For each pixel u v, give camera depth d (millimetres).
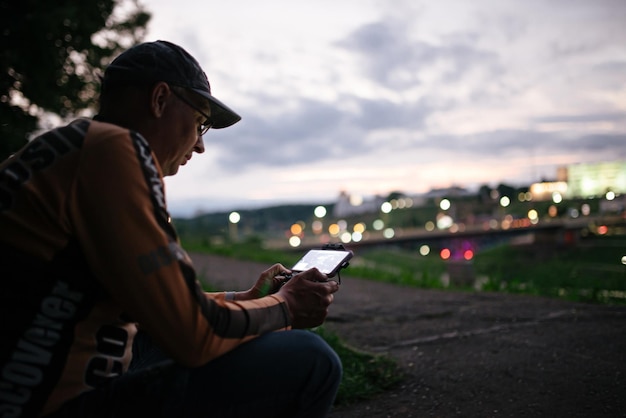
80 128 1298
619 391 2953
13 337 1212
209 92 1580
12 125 8891
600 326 4707
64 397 1259
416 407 2871
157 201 1291
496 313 5582
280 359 1397
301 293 1550
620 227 101125
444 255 75125
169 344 1262
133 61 1462
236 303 1406
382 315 5746
